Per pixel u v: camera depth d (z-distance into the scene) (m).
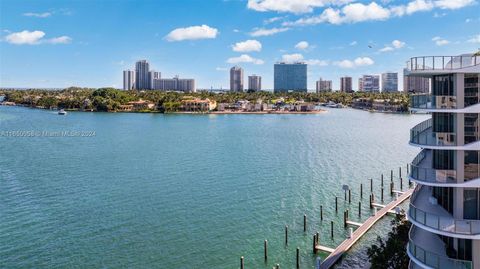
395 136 169.12
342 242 53.47
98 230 57.78
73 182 84.81
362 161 111.69
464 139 29.00
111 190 78.50
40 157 116.12
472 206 28.89
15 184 83.00
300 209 68.12
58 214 64.12
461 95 28.86
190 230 58.34
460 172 29.05
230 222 61.75
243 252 52.00
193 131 187.88
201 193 76.94
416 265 33.06
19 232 56.66
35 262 48.28
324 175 93.69
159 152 124.81
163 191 78.06
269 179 89.06
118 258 49.53
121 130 189.75
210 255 50.91
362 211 67.31
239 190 79.38
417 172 31.83
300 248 53.22
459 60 30.62
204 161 109.94
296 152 127.19
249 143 147.88
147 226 59.56
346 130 194.88
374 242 54.06
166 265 48.12
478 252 27.95
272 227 60.06
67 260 48.84
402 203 69.31
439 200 32.69
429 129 35.00
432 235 33.28
